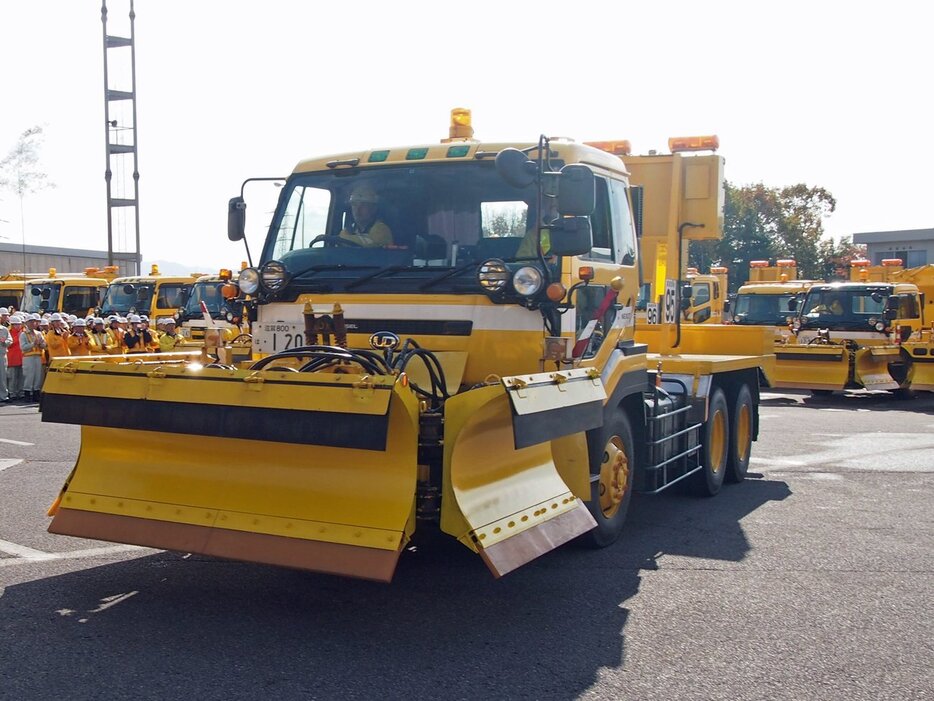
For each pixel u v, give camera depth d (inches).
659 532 313.1
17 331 764.6
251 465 220.1
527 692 180.4
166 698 174.6
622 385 290.5
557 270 247.6
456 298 248.4
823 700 178.9
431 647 203.2
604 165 290.2
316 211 278.2
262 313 271.7
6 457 438.6
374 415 194.7
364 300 257.6
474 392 205.6
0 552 273.4
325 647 202.2
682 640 209.8
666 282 429.1
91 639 204.4
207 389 212.8
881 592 246.4
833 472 433.1
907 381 828.6
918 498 372.5
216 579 249.4
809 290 910.4
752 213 2691.9
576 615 225.6
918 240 2014.0
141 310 958.4
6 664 189.9
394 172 271.0
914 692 182.9
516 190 258.7
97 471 237.6
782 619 224.7
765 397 858.1
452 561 272.2
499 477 219.9
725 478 404.5
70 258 1675.7
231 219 286.4
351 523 206.1
